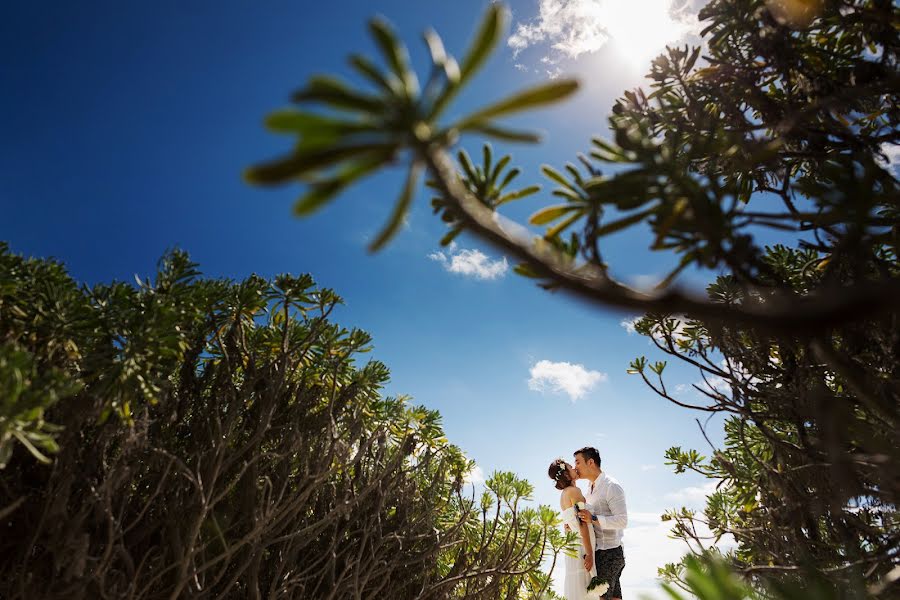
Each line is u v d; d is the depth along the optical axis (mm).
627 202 760
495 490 3008
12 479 1775
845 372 978
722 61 1694
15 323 1622
